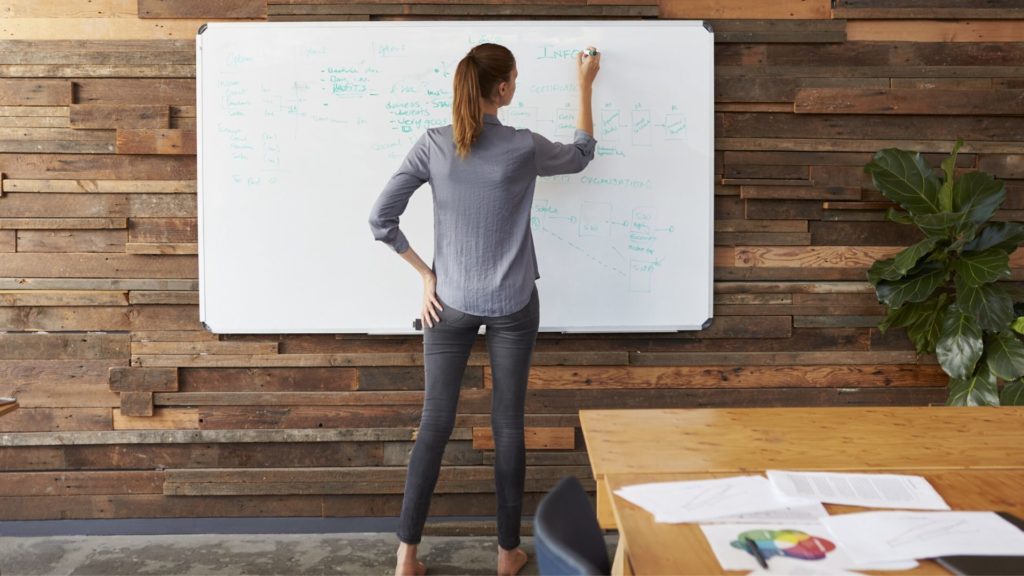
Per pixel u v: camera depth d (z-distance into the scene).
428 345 2.42
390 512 2.97
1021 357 2.58
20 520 2.94
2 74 2.82
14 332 2.90
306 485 2.94
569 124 2.81
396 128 2.82
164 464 2.95
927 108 2.87
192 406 2.93
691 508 1.22
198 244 2.85
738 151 2.88
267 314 2.86
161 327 2.90
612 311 2.88
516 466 2.49
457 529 2.92
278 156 2.82
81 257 2.88
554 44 2.79
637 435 1.61
